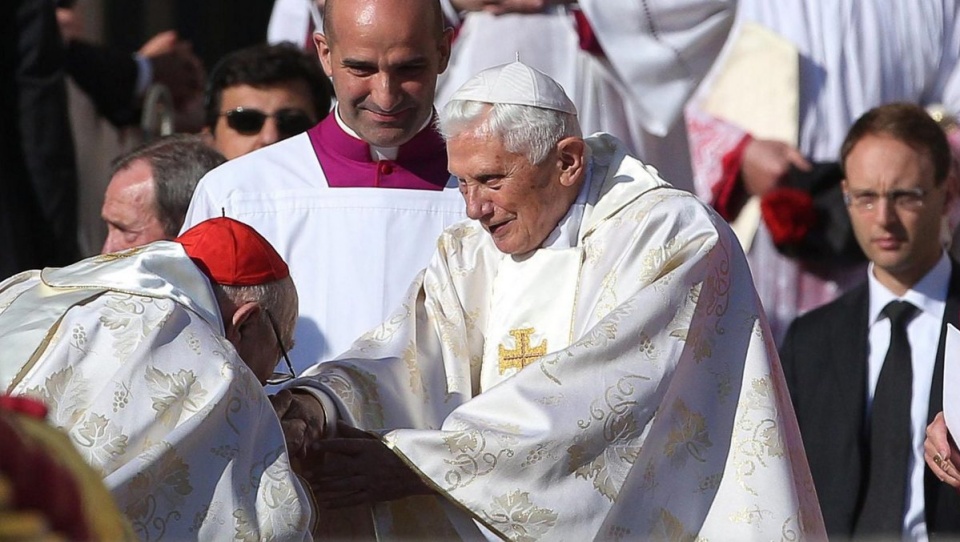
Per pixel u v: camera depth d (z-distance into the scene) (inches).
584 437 599.5
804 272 944.9
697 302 625.0
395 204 751.7
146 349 548.7
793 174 948.0
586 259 639.1
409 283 748.0
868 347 815.1
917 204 818.8
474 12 946.7
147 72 1111.6
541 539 596.4
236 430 550.3
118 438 535.2
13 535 331.9
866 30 1018.7
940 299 818.2
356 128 730.2
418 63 714.8
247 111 877.2
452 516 621.6
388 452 607.8
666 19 931.3
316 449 610.2
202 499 539.8
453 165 636.7
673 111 941.2
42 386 539.8
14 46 977.5
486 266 670.5
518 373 608.4
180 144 788.0
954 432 666.2
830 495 788.6
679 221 634.2
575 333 631.2
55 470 347.3
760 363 636.1
